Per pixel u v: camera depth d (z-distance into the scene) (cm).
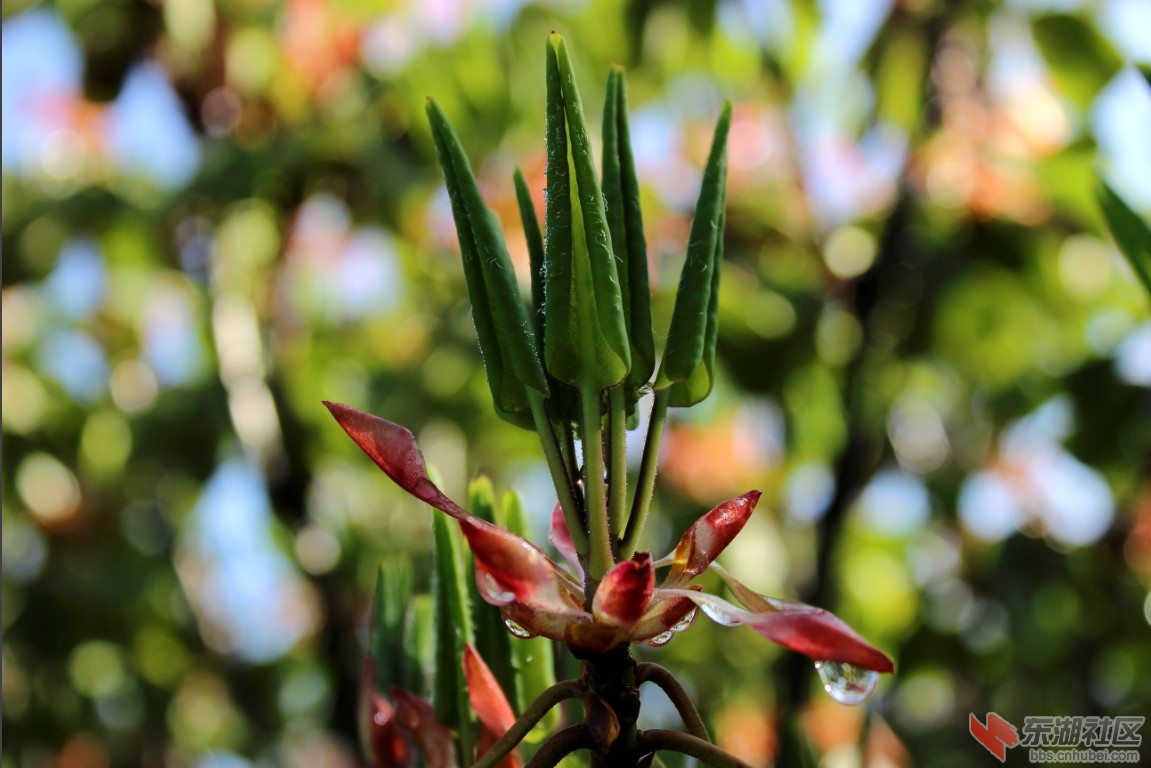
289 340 93
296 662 110
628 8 86
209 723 111
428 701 26
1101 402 72
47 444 103
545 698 23
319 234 97
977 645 84
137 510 106
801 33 85
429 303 103
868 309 83
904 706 84
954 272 84
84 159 105
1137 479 74
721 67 88
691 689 80
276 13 93
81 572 103
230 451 95
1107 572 83
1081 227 83
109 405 104
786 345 85
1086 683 79
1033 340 88
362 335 100
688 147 95
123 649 107
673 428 97
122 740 106
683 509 94
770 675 78
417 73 91
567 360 23
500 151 94
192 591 109
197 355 99
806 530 90
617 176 24
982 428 90
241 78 93
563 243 23
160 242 97
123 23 91
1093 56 77
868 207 89
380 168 90
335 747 111
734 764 22
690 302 24
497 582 22
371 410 93
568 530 24
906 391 90
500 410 24
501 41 90
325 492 91
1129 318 86
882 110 85
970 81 85
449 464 95
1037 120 84
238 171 89
